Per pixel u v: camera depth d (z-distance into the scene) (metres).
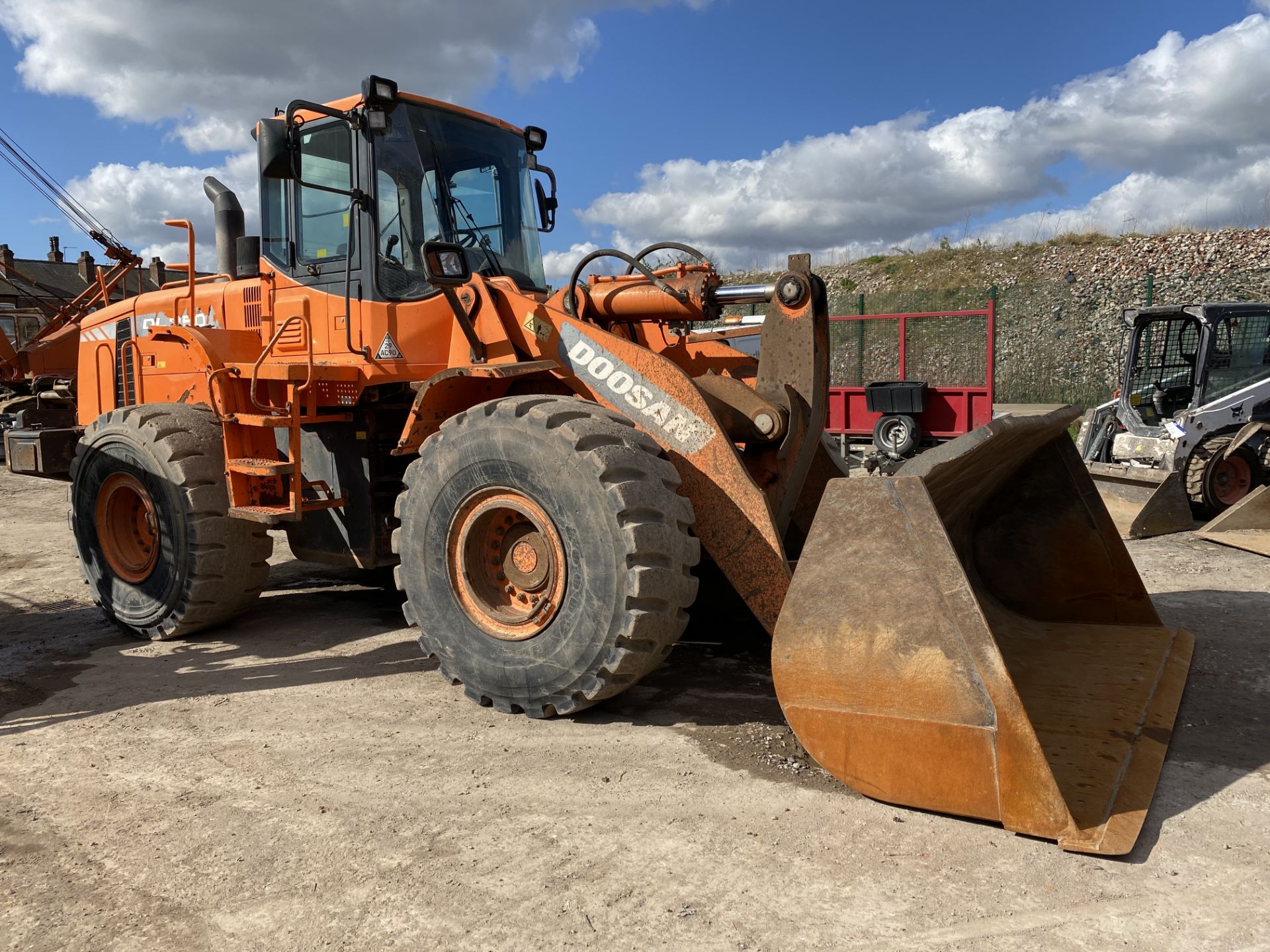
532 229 5.20
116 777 3.09
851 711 2.80
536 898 2.31
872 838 2.59
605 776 3.03
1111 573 4.42
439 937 2.16
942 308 21.27
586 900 2.30
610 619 3.22
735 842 2.58
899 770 2.73
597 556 3.24
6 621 5.30
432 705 3.74
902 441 11.30
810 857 2.49
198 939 2.18
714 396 3.88
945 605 2.68
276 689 3.99
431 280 3.86
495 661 3.55
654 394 3.65
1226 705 3.66
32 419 6.29
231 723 3.58
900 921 2.19
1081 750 3.01
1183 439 8.60
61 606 5.68
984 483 4.01
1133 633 4.28
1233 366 8.70
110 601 4.97
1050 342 19.62
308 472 4.97
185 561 4.63
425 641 3.79
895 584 2.75
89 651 4.67
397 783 3.01
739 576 3.45
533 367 3.79
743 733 3.40
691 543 3.31
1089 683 3.62
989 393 11.02
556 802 2.85
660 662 3.37
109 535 5.02
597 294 4.45
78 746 3.38
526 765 3.13
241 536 4.73
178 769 3.15
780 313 3.95
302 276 4.82
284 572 6.55
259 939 2.17
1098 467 8.21
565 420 3.40
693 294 4.13
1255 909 2.23
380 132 4.18
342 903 2.31
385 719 3.59
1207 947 2.09
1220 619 4.91
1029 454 4.28
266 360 4.95
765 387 4.02
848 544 2.83
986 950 2.08
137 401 5.81
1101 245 22.59
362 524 4.76
